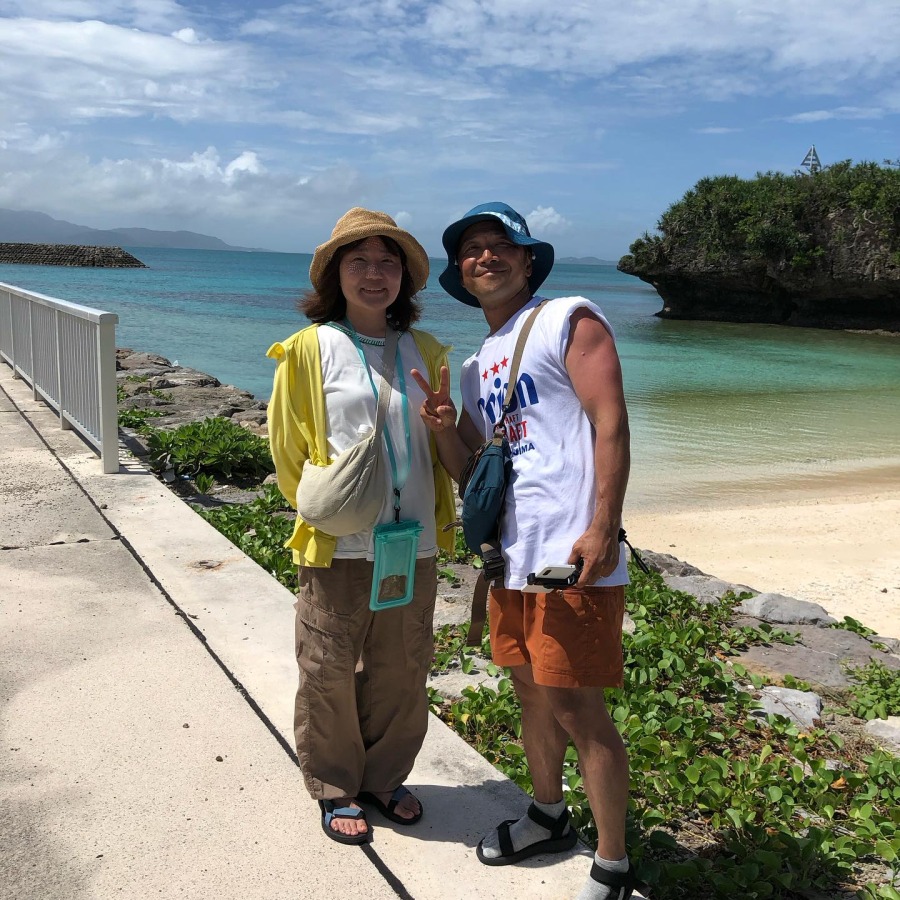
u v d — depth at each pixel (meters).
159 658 3.81
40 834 2.63
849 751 3.98
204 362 24.75
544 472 2.35
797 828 3.24
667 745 3.63
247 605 4.44
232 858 2.56
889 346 42.72
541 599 2.30
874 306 51.88
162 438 7.60
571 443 2.35
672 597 5.65
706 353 35.91
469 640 2.71
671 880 2.74
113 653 3.85
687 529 10.62
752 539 10.24
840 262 50.59
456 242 2.66
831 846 3.00
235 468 7.84
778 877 2.79
